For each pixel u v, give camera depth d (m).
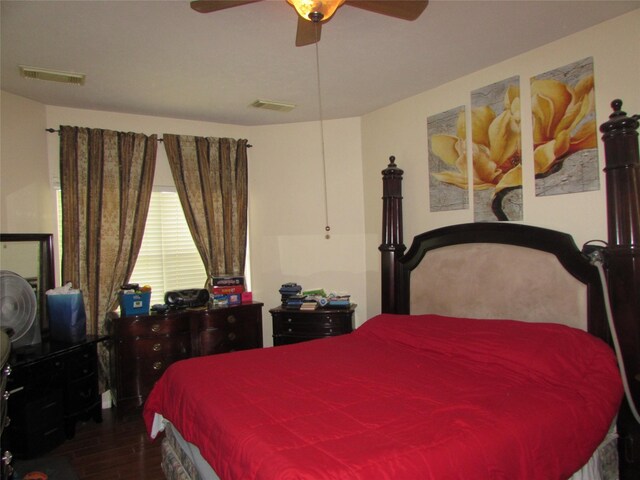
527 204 2.68
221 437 1.54
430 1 2.06
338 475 1.20
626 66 2.22
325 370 2.21
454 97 3.11
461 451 1.36
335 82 3.11
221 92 3.24
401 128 3.55
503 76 2.79
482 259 2.75
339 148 4.04
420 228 3.41
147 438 2.95
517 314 2.54
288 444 1.38
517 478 1.43
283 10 2.10
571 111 2.45
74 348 2.93
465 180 3.05
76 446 2.84
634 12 2.19
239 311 3.68
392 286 3.31
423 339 2.53
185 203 3.82
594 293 2.23
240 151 4.05
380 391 1.88
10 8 2.02
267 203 4.16
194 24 2.22
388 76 3.02
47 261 3.24
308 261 4.11
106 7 2.04
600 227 2.34
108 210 3.52
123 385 3.26
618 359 2.07
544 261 2.45
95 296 3.46
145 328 3.33
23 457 2.64
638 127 2.09
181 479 2.01
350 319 3.61
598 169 2.34
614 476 2.04
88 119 3.54
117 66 2.71
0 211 3.02
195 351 3.49
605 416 1.78
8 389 2.56
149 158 3.68
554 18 2.26
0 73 2.77
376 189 3.82
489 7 2.14
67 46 2.42
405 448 1.34
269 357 2.46
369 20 2.24
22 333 2.87
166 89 3.13
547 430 1.56
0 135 3.03
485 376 2.05
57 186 3.43
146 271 3.80
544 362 1.99
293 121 4.07
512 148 2.75
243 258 4.06
